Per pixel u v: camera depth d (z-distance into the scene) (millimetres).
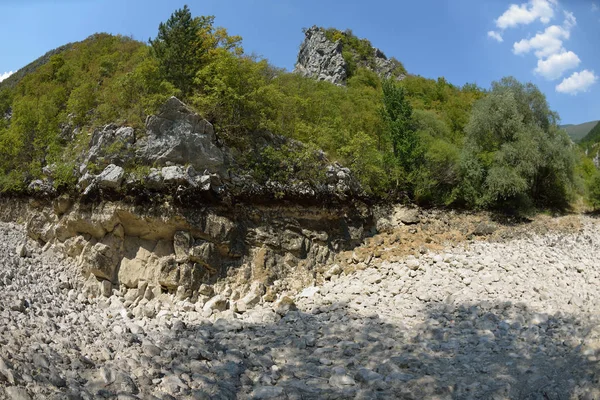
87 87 23750
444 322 14141
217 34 24938
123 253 17047
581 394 8773
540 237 25125
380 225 24406
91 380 8945
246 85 19922
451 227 25859
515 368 10516
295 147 21469
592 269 18781
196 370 10305
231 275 17531
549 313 14125
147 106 18375
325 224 21094
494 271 18469
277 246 19062
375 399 9109
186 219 16734
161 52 20484
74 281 16734
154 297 16359
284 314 15773
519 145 29469
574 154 32406
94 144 18188
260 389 9422
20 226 21969
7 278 15086
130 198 16719
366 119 31266
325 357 11727
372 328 13828
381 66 54156
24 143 24156
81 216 17328
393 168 26906
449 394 9320
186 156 17594
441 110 41156
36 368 8633
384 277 18781
